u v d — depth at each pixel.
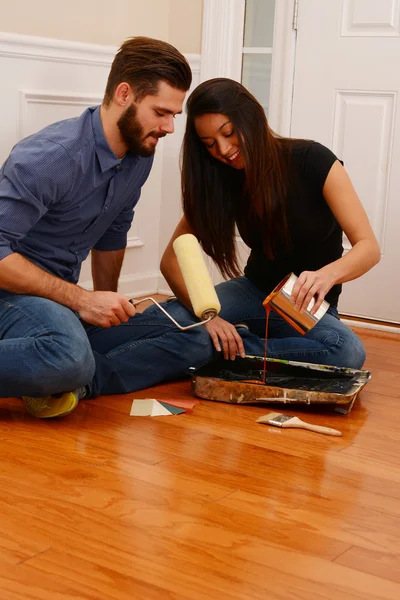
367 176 3.22
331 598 1.34
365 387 2.48
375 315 3.29
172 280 2.42
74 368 2.00
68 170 2.02
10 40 2.75
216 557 1.45
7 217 1.99
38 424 2.04
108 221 2.25
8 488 1.68
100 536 1.50
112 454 1.87
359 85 3.19
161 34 3.49
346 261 2.16
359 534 1.55
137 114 2.03
